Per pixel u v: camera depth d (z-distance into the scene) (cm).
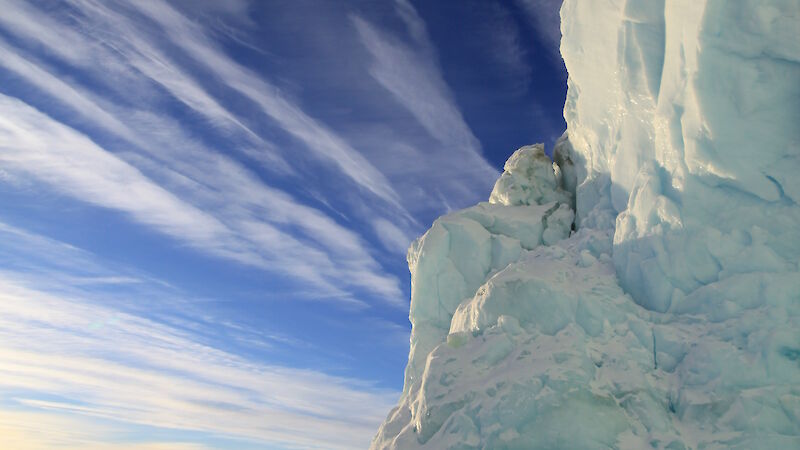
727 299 1491
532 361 1477
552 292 1642
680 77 1678
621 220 1798
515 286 1706
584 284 1723
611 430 1324
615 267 1784
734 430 1291
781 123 1542
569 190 2483
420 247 2267
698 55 1594
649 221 1698
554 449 1320
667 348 1509
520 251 2100
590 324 1600
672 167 1692
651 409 1371
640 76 1823
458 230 2194
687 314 1555
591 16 2036
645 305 1664
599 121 2070
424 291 2200
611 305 1623
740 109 1562
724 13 1573
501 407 1396
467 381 1551
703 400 1358
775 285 1423
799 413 1260
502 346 1590
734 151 1565
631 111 1878
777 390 1296
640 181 1772
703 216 1616
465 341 1712
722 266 1551
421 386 1694
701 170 1619
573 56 2120
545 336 1582
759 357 1345
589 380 1405
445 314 2152
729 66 1577
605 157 2069
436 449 1453
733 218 1574
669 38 1717
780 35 1530
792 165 1520
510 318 1639
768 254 1483
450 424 1475
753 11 1547
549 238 2164
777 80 1549
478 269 2127
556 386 1375
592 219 2048
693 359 1438
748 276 1475
